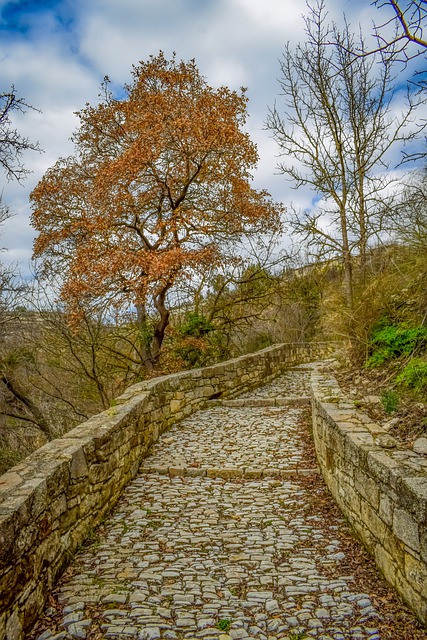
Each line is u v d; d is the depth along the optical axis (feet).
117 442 17.78
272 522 15.30
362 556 12.50
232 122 36.81
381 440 13.34
